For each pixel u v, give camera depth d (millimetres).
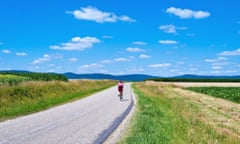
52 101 32531
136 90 66812
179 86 102562
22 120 20609
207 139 17578
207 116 28375
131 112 26203
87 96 44438
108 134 16297
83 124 19422
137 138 14625
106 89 69938
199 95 58375
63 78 82000
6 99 27797
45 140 14531
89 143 14180
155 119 21484
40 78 76562
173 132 17719
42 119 21219
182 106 32812
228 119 27453
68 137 15375
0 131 16484
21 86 33375
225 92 70250
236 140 18766
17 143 13711
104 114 24500
